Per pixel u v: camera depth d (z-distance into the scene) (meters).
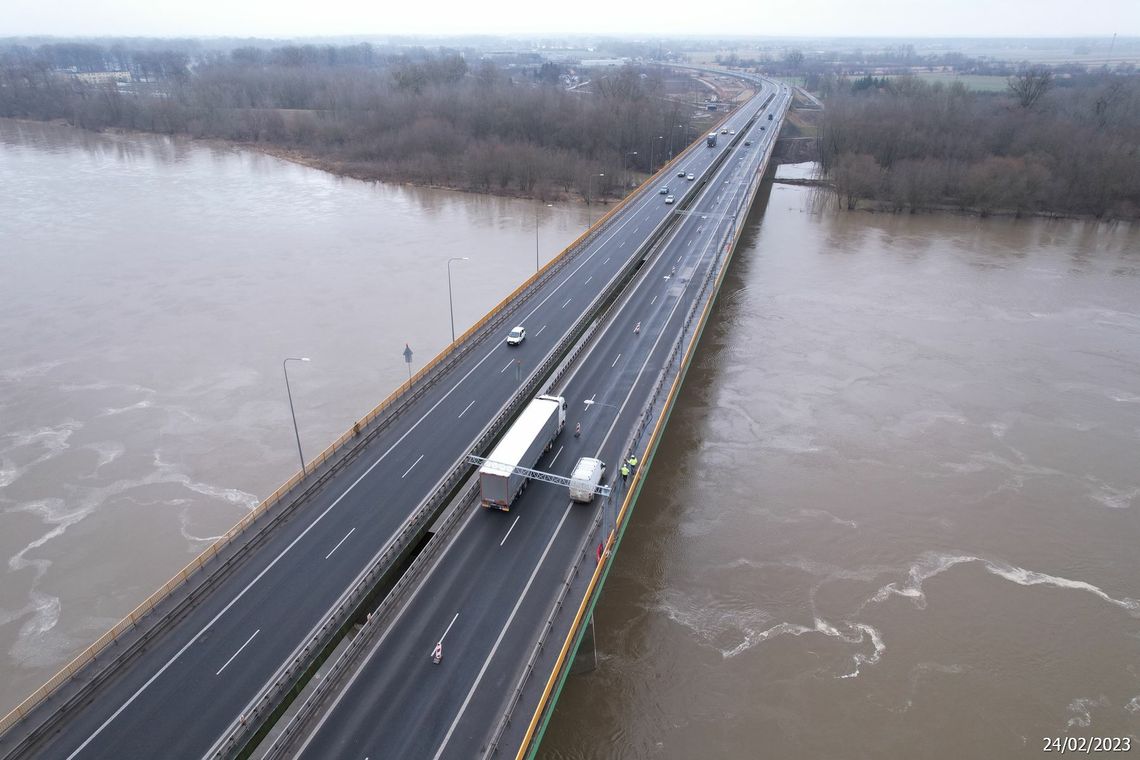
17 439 77.31
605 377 79.31
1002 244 155.38
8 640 54.12
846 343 106.31
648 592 60.72
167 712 40.28
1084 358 102.75
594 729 49.53
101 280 120.31
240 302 111.88
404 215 166.00
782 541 66.38
